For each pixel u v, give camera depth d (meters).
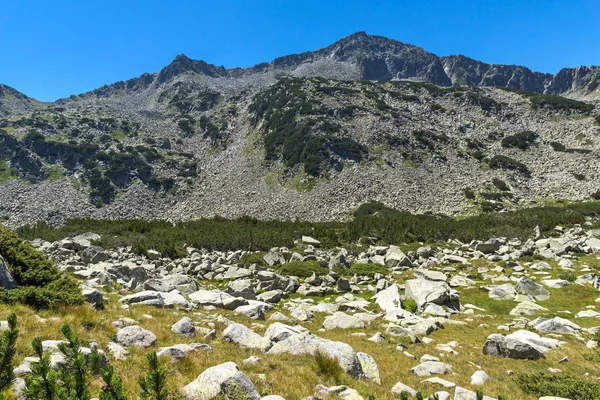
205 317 16.31
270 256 40.06
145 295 17.25
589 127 117.12
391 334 16.97
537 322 19.77
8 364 5.19
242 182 112.88
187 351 10.66
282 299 26.69
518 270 32.53
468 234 53.12
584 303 24.03
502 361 14.12
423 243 51.62
